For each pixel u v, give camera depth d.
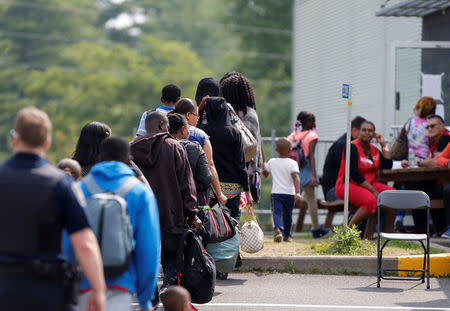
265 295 14.34
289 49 106.19
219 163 14.86
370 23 40.31
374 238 20.08
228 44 134.25
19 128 6.75
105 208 7.82
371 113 39.97
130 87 115.44
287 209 20.34
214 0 139.00
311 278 16.36
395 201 15.80
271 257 17.03
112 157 8.45
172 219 11.94
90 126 10.89
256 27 105.19
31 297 6.50
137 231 8.24
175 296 10.04
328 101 46.22
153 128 12.34
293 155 22.50
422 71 29.42
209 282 12.03
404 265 16.73
